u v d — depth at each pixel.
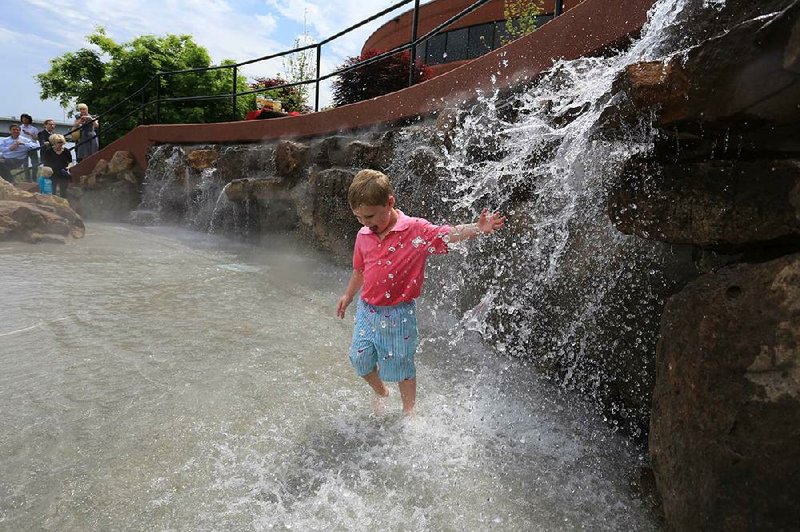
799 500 1.30
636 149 2.08
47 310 4.15
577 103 2.74
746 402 1.44
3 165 13.85
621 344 2.51
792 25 1.33
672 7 2.37
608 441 2.50
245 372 3.09
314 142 7.48
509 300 3.46
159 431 2.38
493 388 3.04
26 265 5.82
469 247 3.96
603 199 2.57
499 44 10.26
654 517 1.93
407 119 5.90
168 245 8.09
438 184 4.66
